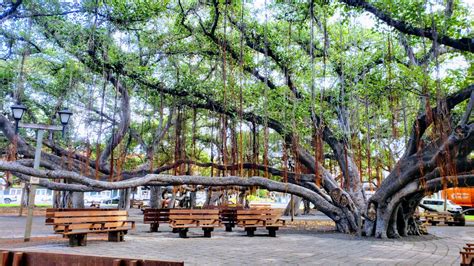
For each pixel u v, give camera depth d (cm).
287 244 1123
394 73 1395
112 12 1470
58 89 1967
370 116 1748
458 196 3550
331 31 1653
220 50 1527
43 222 1831
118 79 1558
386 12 969
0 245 990
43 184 1220
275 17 1423
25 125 1183
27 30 1623
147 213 1445
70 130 2011
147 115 2284
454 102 1198
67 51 1548
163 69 1622
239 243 1128
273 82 1689
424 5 938
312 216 3117
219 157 1814
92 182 1110
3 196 5369
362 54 1541
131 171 1752
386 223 1396
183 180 1301
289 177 1639
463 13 1191
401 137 1766
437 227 2136
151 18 1563
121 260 300
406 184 1345
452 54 1345
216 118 1867
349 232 1528
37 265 331
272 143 2003
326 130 1656
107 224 1073
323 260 831
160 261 287
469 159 1185
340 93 1581
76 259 319
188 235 1347
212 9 1475
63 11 1501
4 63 1873
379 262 821
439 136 1211
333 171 2144
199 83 1562
